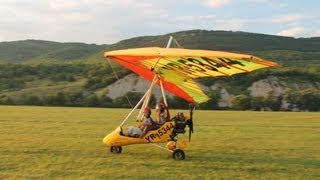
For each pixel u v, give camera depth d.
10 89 97.62
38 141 16.39
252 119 39.38
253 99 89.81
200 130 24.62
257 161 13.01
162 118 13.38
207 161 12.69
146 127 13.12
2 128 22.39
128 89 94.06
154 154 13.53
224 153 14.57
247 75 107.81
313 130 26.11
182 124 13.12
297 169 11.84
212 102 89.12
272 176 10.86
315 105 93.06
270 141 18.88
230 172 11.15
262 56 177.12
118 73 101.25
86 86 97.50
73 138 17.73
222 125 29.36
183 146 12.92
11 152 13.40
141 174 10.48
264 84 105.06
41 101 84.25
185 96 16.84
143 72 15.30
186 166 11.71
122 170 10.88
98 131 21.69
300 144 17.92
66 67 123.44
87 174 10.32
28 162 11.68
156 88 87.25
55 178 9.84
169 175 10.48
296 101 93.06
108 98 85.81
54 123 27.05
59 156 12.79
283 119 40.69
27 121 28.30
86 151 13.88
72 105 84.06
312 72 115.12
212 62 11.21
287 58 173.12
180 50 11.79
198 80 103.50
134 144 14.34
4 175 10.03
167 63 12.41
